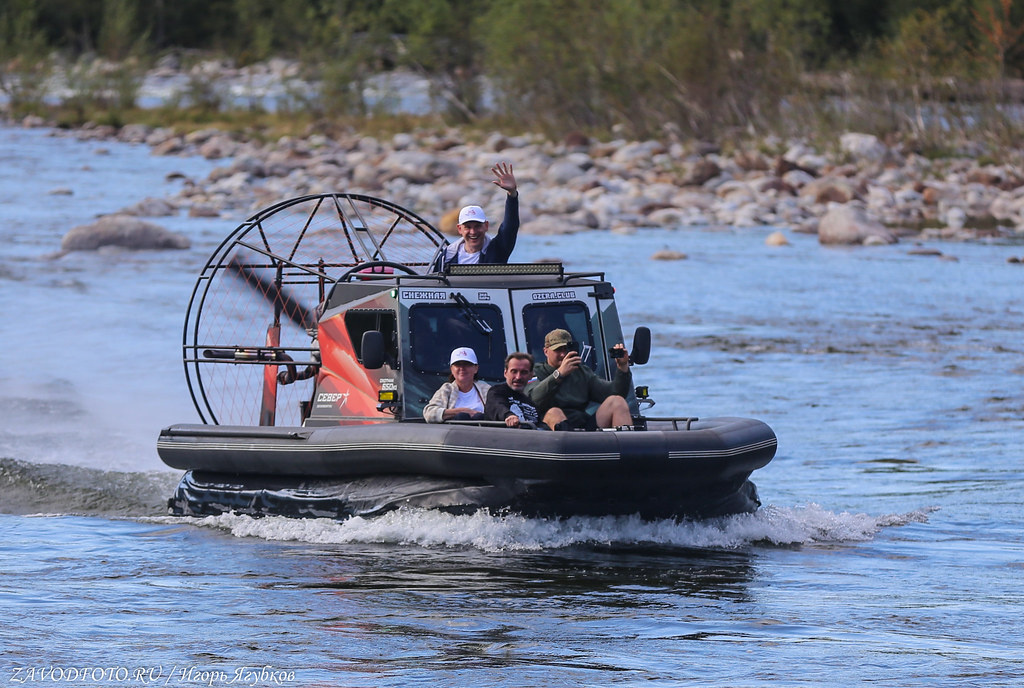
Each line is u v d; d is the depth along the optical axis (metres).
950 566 32.81
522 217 126.94
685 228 124.75
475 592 29.41
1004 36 159.00
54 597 28.84
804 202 136.62
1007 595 29.86
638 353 39.00
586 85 184.00
